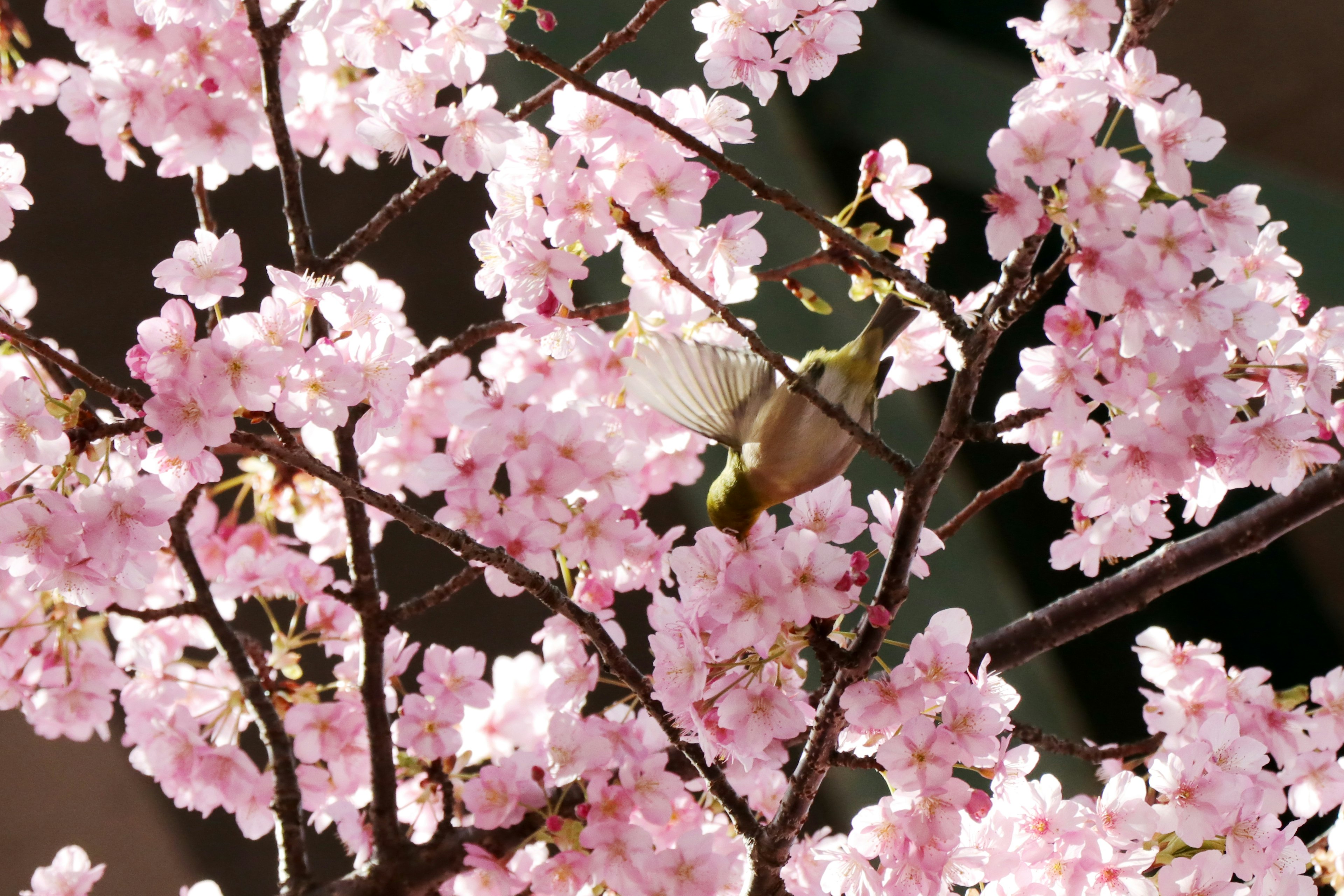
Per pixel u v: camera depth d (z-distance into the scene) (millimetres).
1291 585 7551
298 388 3924
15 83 4281
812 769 3959
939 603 6207
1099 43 3879
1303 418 3910
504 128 3963
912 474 3916
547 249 3963
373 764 4121
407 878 4105
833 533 3955
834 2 3988
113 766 7270
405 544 7234
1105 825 3955
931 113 6141
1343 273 5859
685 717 3957
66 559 3936
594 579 4148
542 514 4020
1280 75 7699
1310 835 4340
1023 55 6547
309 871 4109
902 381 4109
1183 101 3852
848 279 5824
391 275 6980
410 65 3965
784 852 3980
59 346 6871
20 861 7160
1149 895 3945
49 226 6676
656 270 4051
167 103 4137
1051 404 3887
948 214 6496
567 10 5750
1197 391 3881
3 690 4191
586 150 3953
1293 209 5957
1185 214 3854
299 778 4168
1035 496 6414
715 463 6062
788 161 6012
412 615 4125
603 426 4078
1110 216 3850
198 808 4176
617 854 4062
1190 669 4125
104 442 3967
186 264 3930
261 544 4258
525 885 4129
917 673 3930
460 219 6934
